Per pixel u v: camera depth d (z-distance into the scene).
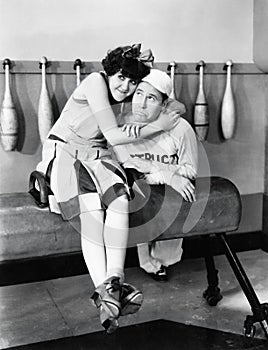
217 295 2.62
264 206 3.35
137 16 2.93
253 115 3.28
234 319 2.46
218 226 2.36
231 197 2.35
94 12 2.84
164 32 3.00
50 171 2.29
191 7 3.04
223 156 3.24
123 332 2.34
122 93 2.25
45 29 2.77
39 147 2.82
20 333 2.32
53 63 2.78
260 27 3.10
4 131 2.67
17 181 2.82
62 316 2.49
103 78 2.32
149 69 2.23
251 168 3.33
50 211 2.19
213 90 3.14
